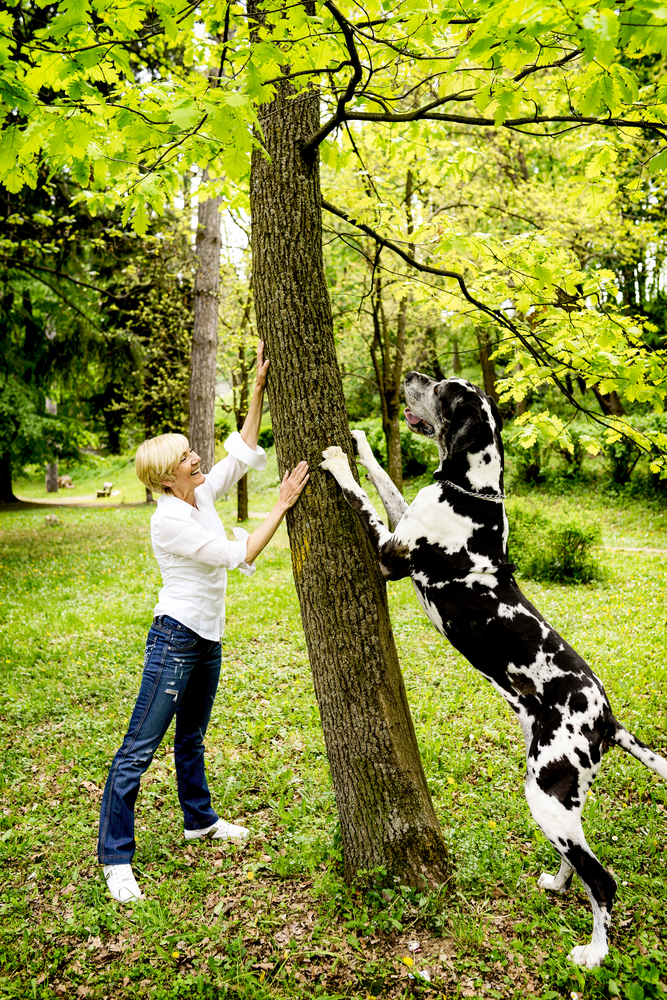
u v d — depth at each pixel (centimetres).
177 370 1744
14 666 558
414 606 724
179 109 202
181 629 287
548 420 392
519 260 363
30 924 266
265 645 598
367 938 249
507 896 277
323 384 281
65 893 282
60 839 319
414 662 543
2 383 1359
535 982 233
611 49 178
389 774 271
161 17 221
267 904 271
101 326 1327
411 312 968
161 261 1438
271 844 311
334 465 277
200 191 474
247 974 230
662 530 1137
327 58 257
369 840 271
